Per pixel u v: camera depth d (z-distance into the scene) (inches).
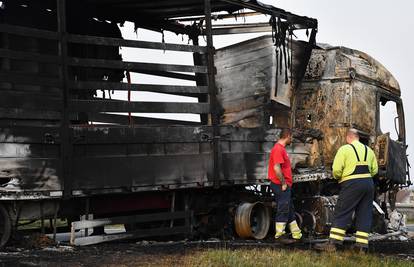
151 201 379.6
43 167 309.4
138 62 356.5
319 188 457.4
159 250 308.7
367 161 331.6
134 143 348.2
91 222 336.2
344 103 473.7
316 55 489.1
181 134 369.7
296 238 376.2
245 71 478.9
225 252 286.8
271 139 428.8
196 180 376.8
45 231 352.2
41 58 317.7
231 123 484.7
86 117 398.6
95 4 442.6
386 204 533.3
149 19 487.2
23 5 398.6
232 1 396.8
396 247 380.5
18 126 302.7
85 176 325.7
